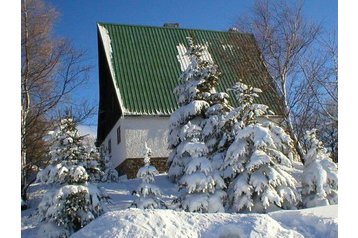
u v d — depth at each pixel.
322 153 13.19
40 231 11.63
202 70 17.20
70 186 11.79
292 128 19.64
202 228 7.34
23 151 18.05
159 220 7.38
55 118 19.92
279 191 11.27
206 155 12.41
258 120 12.65
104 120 30.78
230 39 29.27
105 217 7.67
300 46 21.41
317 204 12.25
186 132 13.07
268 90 22.36
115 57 26.39
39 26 20.59
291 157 12.38
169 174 17.98
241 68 24.02
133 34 28.55
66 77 26.92
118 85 24.56
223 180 11.97
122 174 23.48
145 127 23.17
